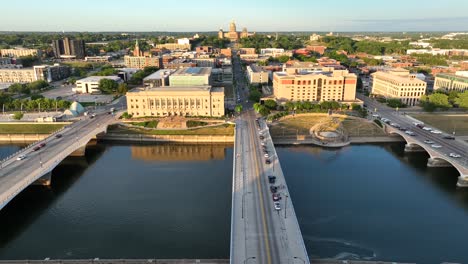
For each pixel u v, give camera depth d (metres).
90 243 127.56
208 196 162.38
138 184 176.12
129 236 131.62
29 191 169.00
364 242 126.88
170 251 122.75
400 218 142.25
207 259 110.69
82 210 150.62
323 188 167.25
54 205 155.25
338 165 197.38
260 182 150.12
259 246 106.25
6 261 110.00
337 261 109.38
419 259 118.50
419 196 161.12
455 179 180.75
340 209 148.12
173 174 188.88
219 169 196.25
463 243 126.75
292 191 164.00
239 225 117.12
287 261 99.56
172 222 140.50
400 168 193.75
